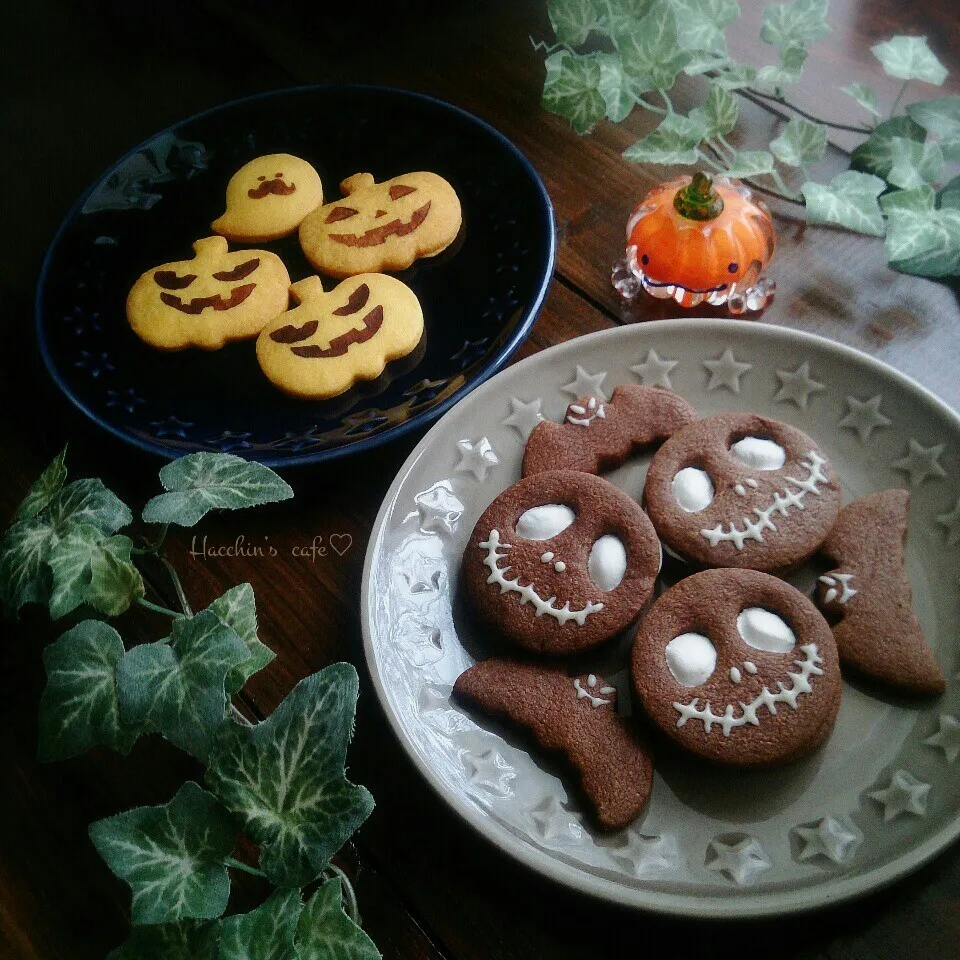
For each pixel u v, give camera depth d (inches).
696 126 16.3
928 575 13.3
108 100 19.8
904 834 11.6
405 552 13.7
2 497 15.2
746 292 16.0
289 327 16.1
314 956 10.5
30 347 16.6
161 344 16.3
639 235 15.9
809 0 16.8
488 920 11.8
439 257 17.2
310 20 20.5
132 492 15.1
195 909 10.2
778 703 12.0
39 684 13.7
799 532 13.2
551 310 16.4
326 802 10.4
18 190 18.7
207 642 11.2
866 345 15.5
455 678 13.0
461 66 19.4
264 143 18.6
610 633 12.7
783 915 10.9
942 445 13.9
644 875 11.5
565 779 12.3
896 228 15.7
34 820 12.8
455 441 14.5
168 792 12.9
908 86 17.8
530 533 13.4
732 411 14.9
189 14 21.0
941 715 12.3
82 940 12.1
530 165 16.9
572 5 16.4
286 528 14.8
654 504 13.7
